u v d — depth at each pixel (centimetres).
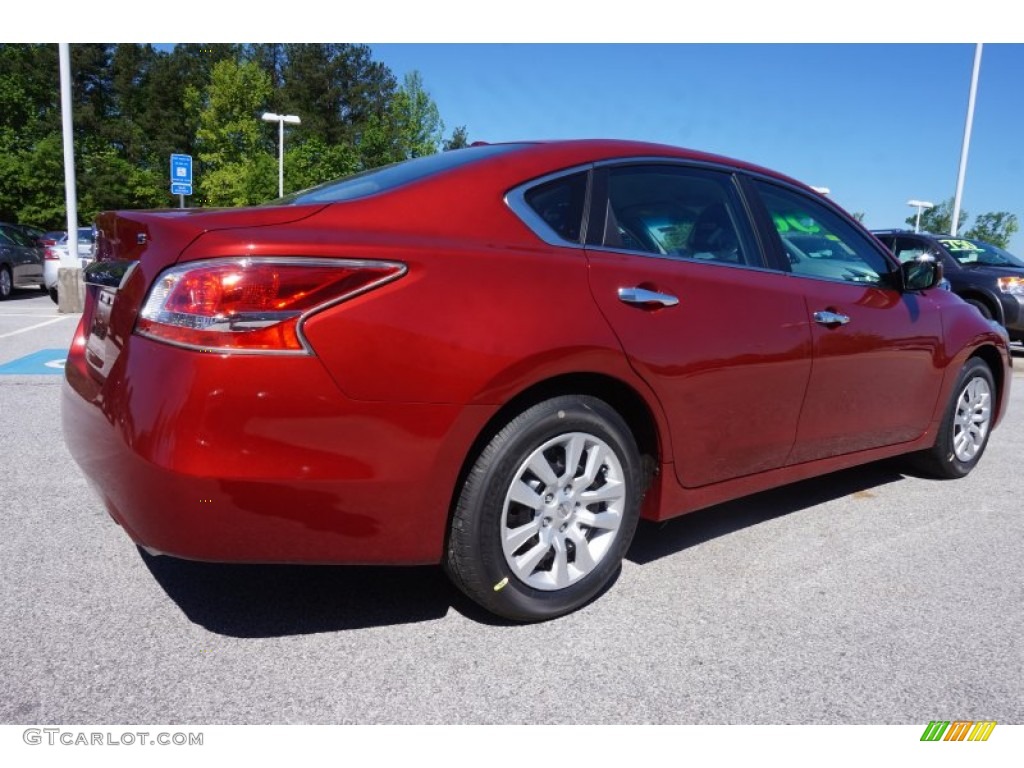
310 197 282
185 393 206
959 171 1850
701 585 302
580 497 266
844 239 373
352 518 223
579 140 296
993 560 334
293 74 6172
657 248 291
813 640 262
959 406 439
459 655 247
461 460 234
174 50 5788
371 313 219
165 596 279
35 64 4931
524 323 240
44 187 3519
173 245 221
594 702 225
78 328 287
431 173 269
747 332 302
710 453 299
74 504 366
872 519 382
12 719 210
